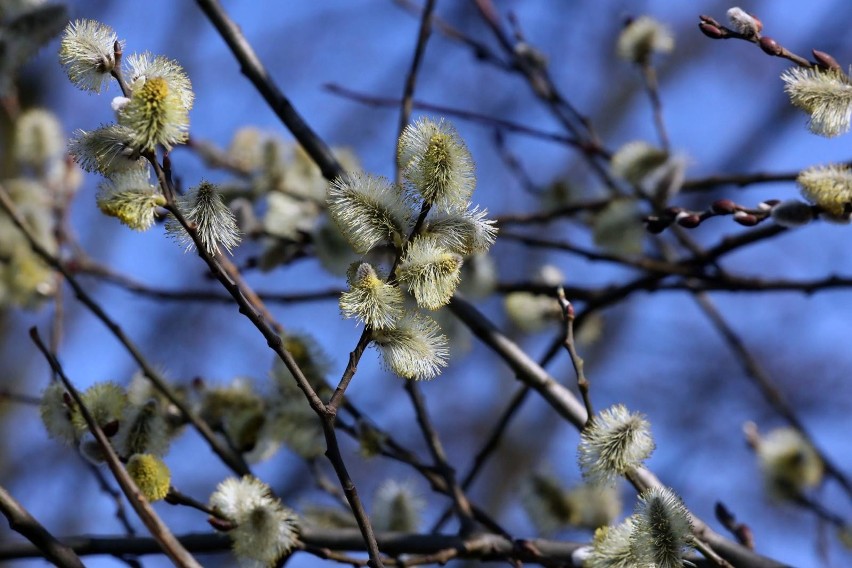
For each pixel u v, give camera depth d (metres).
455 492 1.43
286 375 1.42
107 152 1.24
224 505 1.33
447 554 1.37
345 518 1.45
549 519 1.44
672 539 1.28
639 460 1.30
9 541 1.38
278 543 1.33
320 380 1.42
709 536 1.38
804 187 1.34
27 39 1.45
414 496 1.45
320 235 1.53
